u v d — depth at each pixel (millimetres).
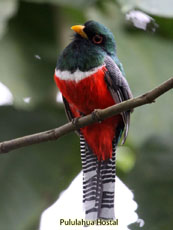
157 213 9414
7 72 9188
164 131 8805
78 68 9375
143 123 8812
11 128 9766
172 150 9594
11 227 9094
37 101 9352
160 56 9578
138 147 9172
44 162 9852
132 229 9391
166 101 8953
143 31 10016
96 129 9633
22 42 9594
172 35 10258
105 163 9797
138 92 9047
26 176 9641
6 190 9430
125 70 9242
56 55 9781
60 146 10102
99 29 10062
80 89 9336
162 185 9508
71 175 10469
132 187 9523
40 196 9570
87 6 9000
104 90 9414
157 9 8594
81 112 9961
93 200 9625
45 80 9508
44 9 10086
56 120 10047
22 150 9828
